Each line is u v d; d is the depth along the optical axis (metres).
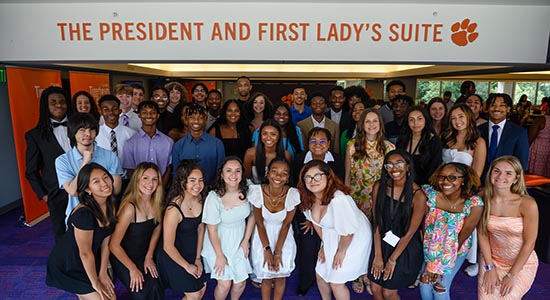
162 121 4.49
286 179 2.61
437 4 3.35
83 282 2.53
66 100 3.58
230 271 2.77
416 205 2.47
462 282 3.41
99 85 6.07
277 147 3.18
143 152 3.53
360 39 3.42
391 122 4.24
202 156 3.44
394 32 3.41
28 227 4.62
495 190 2.40
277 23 3.39
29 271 3.59
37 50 3.42
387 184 2.54
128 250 2.71
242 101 4.78
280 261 2.79
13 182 5.32
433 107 3.68
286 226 2.78
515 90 13.20
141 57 3.45
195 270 2.73
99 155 2.95
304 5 3.36
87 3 3.32
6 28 3.37
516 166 2.31
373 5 3.36
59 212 3.32
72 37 3.40
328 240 2.70
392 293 2.72
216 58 3.46
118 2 3.32
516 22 3.38
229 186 2.69
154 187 2.62
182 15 3.37
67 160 2.83
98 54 3.43
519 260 2.40
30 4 3.32
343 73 9.40
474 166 3.18
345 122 4.74
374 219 2.63
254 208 2.75
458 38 3.42
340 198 2.53
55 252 2.51
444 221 2.49
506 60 3.45
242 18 3.38
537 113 9.77
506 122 3.50
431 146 3.20
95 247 2.51
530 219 2.34
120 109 3.99
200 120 3.37
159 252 2.76
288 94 11.33
